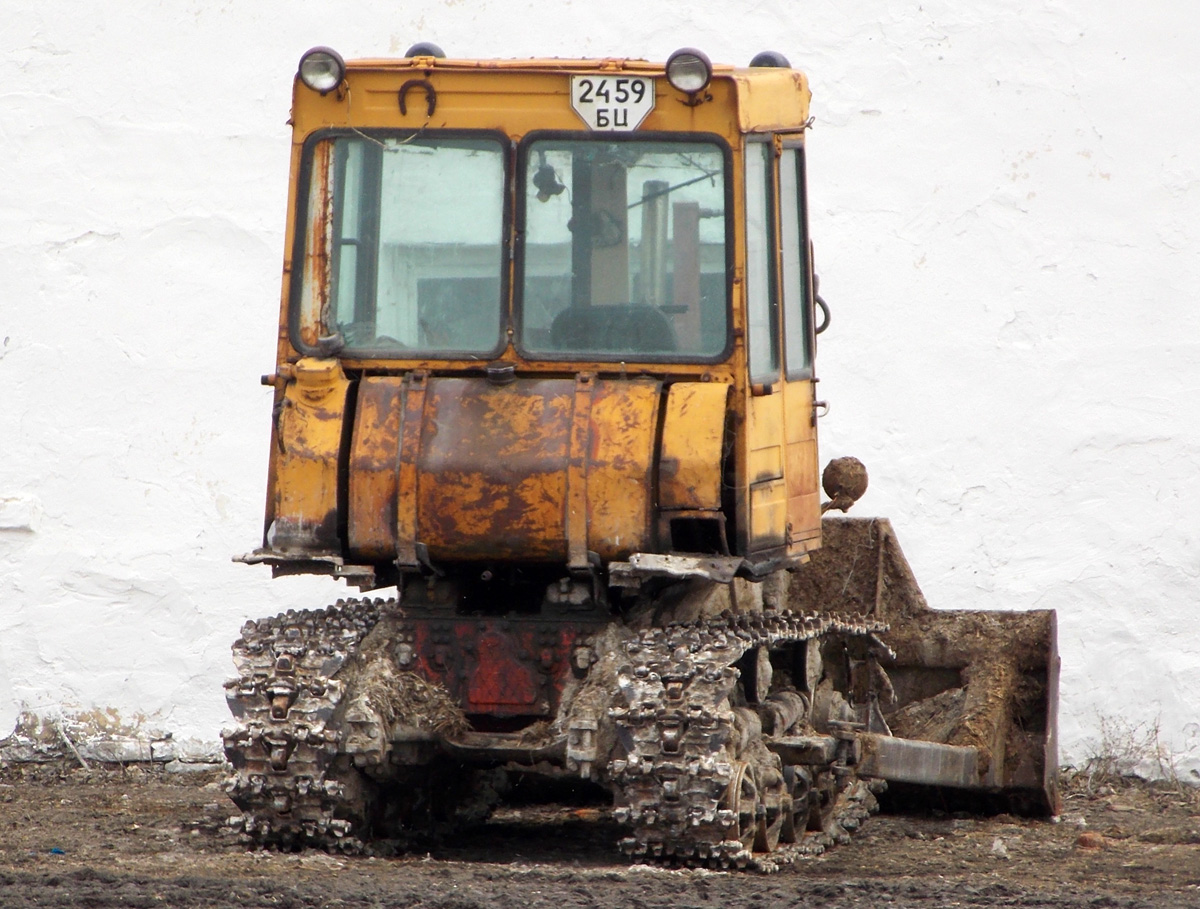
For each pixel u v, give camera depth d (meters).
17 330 46.31
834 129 46.97
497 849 34.53
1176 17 45.91
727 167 31.03
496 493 29.84
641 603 32.03
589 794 41.19
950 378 46.53
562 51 46.94
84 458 46.31
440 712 30.95
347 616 32.44
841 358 46.84
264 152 46.66
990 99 46.53
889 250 46.78
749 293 31.36
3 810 39.16
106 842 33.41
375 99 31.77
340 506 30.73
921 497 46.53
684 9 46.97
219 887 26.86
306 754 30.77
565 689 30.80
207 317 46.47
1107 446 45.97
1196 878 32.66
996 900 27.81
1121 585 45.84
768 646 33.62
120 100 46.66
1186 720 45.47
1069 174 46.22
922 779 37.62
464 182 31.67
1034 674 41.22
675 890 27.86
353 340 31.64
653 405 30.09
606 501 29.66
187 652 46.25
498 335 31.25
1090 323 46.12
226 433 46.41
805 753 33.28
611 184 31.34
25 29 46.62
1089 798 43.75
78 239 46.47
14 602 46.12
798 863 33.12
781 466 32.75
